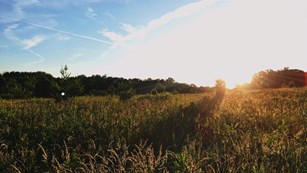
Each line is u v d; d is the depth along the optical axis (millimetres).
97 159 6309
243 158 5168
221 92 17391
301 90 21859
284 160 5117
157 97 20812
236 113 10289
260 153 5492
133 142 7340
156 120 9242
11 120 10602
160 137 7629
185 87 39844
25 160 6211
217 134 7688
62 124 9336
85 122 9516
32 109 13234
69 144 7395
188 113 10859
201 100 14508
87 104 15594
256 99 15562
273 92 21406
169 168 5305
